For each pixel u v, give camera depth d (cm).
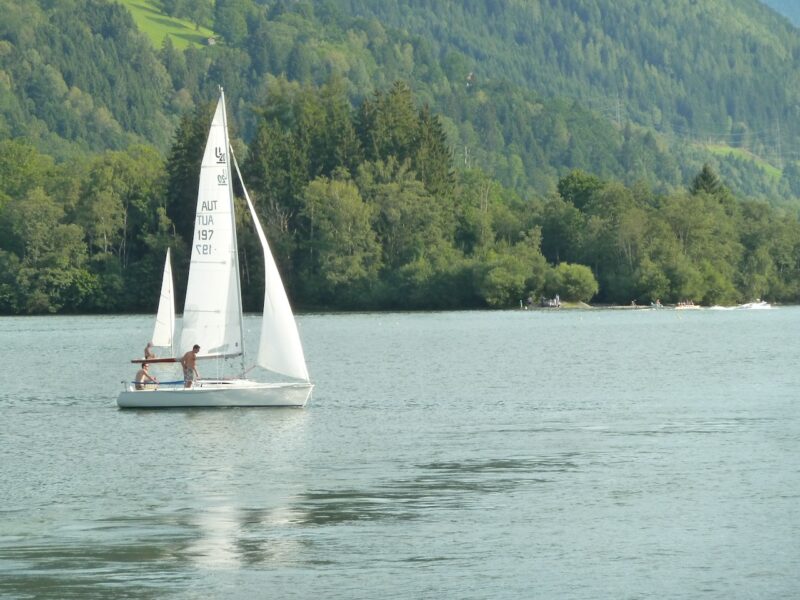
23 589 8688
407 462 13375
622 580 8788
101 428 16262
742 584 8688
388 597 8481
